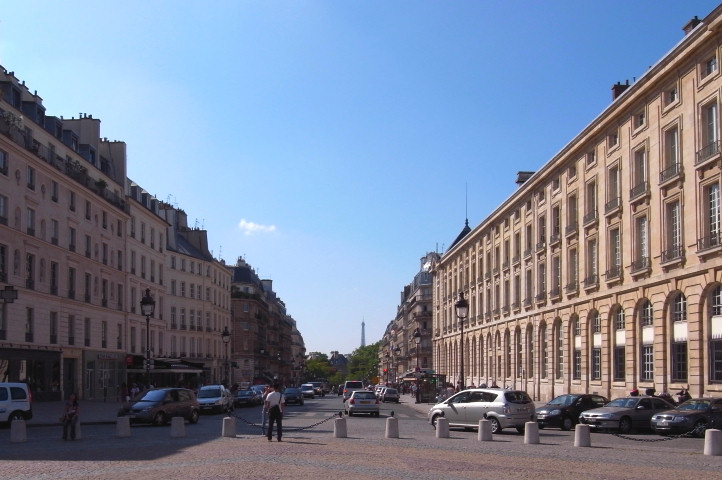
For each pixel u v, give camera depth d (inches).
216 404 1784.0
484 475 644.7
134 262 2662.4
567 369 1994.3
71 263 2102.6
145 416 1293.1
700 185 1326.3
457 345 3508.9
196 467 687.7
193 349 3442.4
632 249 1596.9
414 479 616.7
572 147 1929.1
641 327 1581.0
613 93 1831.9
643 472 671.1
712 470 688.4
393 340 7175.2
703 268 1310.3
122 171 2573.8
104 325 2359.7
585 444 927.7
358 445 918.4
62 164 2064.5
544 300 2180.1
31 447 907.4
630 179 1609.3
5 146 1718.8
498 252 2783.0
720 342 1285.7
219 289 3863.2
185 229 3725.4
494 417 1155.9
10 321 1753.2
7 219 1736.0
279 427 959.6
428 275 5196.9
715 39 1278.3
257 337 4591.5
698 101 1334.9
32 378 1877.5
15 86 1866.4
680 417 1098.7
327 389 5748.0
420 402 2632.9
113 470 669.9
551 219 2134.6
